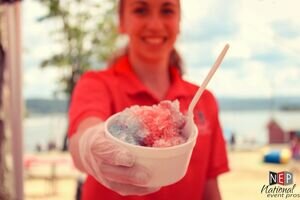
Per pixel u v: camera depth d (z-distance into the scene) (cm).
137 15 106
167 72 118
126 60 111
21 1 255
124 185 66
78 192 339
